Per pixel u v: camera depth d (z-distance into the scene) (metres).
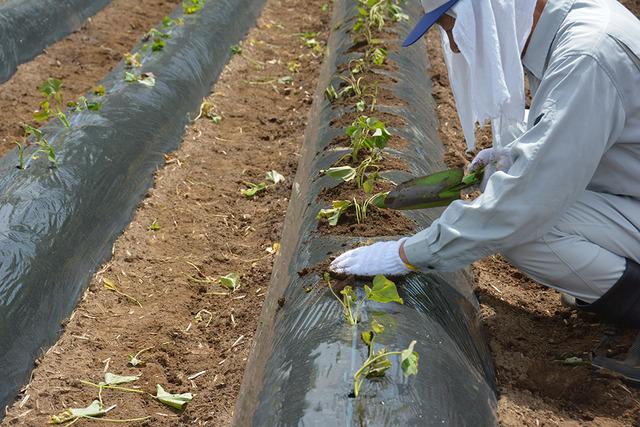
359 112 4.97
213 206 5.22
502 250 3.41
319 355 2.84
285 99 6.98
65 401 3.46
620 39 2.94
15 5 7.76
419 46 6.91
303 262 3.56
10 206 4.27
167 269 4.53
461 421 2.71
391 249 3.18
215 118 6.38
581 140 2.90
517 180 2.93
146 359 3.76
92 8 8.83
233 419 3.25
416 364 2.62
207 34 7.49
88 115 5.46
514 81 3.06
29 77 7.21
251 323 4.02
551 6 3.12
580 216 3.23
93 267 4.41
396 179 4.10
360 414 2.56
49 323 3.91
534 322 3.76
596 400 3.28
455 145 5.59
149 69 6.39
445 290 3.42
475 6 2.96
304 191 4.39
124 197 4.97
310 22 9.09
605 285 3.25
